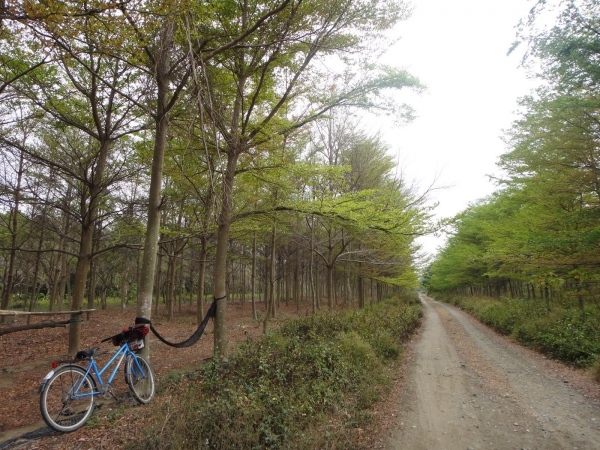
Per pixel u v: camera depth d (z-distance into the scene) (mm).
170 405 4293
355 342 7758
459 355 9836
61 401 4020
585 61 6645
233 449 3604
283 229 11422
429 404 5754
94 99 7965
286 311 23109
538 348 10133
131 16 4160
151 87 5055
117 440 3824
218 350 7168
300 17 6629
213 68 7070
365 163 13406
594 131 7703
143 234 10891
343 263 17312
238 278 34844
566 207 9906
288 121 8688
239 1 7355
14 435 4199
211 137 7254
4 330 4227
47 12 3422
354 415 4902
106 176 10125
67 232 13492
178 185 10094
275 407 4477
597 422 4832
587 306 13523
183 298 33750
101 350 9539
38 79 7609
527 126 9391
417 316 18375
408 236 9273
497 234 14258
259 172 8055
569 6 5938
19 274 22000
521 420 4965
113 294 37188
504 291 28750
